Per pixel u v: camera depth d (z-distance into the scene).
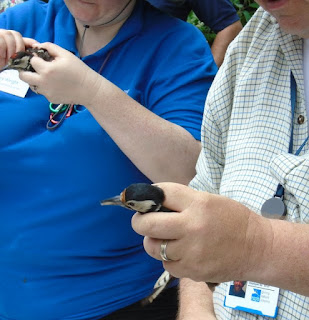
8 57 1.72
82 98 1.65
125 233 1.83
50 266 1.83
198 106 1.83
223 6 3.14
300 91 1.32
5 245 1.86
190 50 1.88
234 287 1.30
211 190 1.58
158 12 1.92
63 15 1.99
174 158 1.72
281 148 1.33
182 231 0.98
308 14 1.24
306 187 1.19
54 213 1.80
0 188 1.85
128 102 1.69
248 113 1.42
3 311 1.92
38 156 1.80
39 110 1.84
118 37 1.85
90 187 1.78
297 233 1.04
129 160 1.79
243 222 1.02
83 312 1.85
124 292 1.86
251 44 1.45
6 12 2.08
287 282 1.04
